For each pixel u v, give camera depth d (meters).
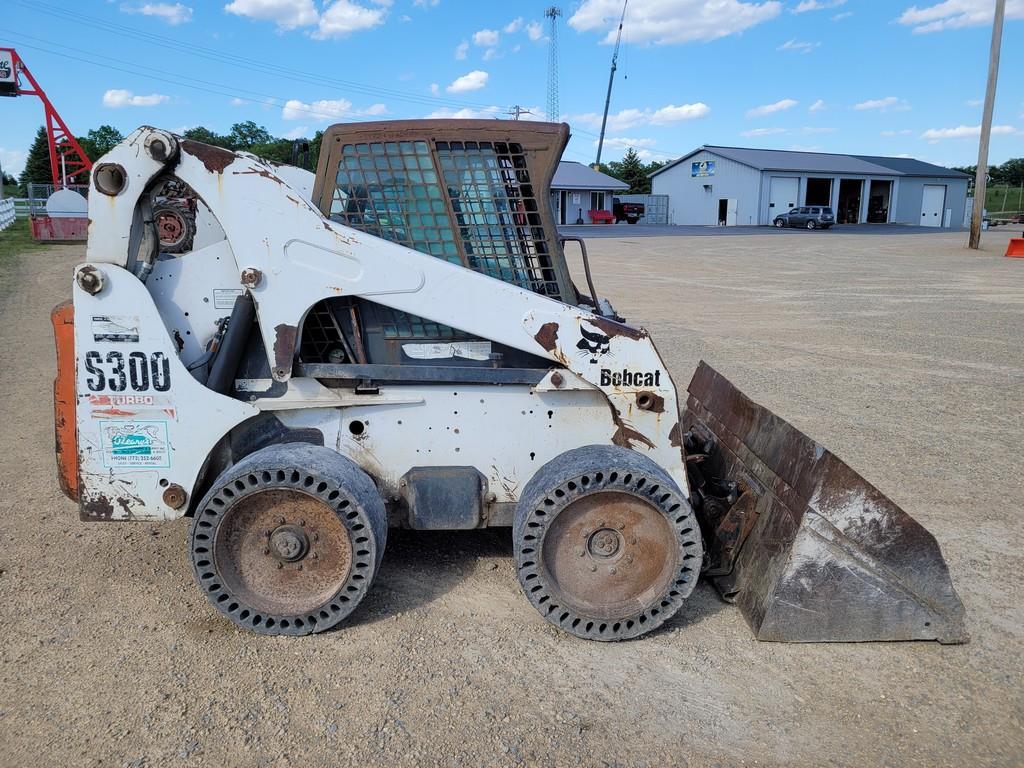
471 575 4.45
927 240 35.00
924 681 3.54
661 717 3.28
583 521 3.76
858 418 7.63
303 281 3.81
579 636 3.80
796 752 3.09
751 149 60.31
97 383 3.78
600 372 3.97
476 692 3.40
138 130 3.63
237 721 3.19
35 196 36.59
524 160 4.08
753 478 4.27
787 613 3.76
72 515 5.22
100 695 3.34
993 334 12.13
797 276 20.72
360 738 3.10
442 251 4.09
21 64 34.31
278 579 3.77
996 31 26.27
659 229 48.72
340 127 4.00
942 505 5.52
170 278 4.02
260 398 3.98
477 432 4.11
